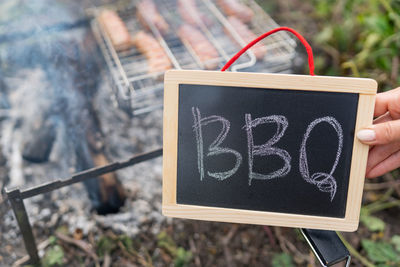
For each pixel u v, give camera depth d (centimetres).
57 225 203
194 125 117
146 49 208
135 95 194
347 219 118
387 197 220
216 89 115
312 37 291
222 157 119
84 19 232
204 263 195
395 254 180
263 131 117
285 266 188
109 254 194
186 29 220
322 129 115
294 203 120
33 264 186
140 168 228
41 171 222
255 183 120
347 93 112
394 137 109
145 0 236
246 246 201
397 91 132
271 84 112
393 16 234
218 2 242
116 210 209
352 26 275
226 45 220
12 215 205
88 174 156
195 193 121
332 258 116
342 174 117
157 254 196
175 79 114
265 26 238
